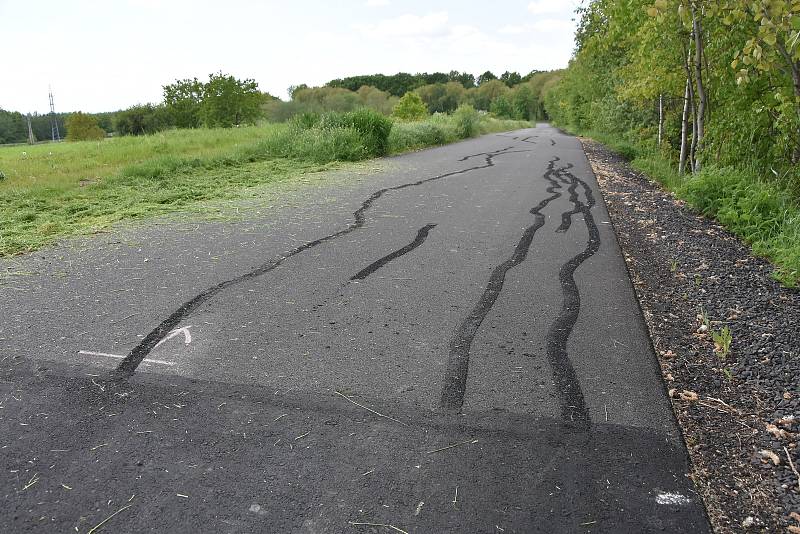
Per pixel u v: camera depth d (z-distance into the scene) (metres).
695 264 5.48
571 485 2.38
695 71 12.03
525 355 3.53
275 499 2.29
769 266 5.32
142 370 3.29
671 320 4.13
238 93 39.22
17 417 2.82
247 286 4.73
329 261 5.43
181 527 2.14
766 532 2.14
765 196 7.11
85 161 13.78
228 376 3.24
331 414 2.87
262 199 8.73
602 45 15.81
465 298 4.48
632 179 12.25
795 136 9.54
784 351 3.55
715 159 11.20
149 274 5.04
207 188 9.77
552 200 8.80
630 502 2.29
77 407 2.91
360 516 2.20
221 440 2.66
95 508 2.23
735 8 6.28
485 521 2.18
